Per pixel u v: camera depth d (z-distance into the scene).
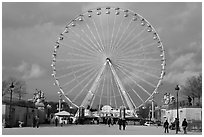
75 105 90.38
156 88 87.44
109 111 114.62
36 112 86.56
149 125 102.00
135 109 91.00
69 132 52.97
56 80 90.44
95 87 87.75
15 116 70.31
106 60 85.31
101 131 58.38
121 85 87.12
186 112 71.56
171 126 70.62
